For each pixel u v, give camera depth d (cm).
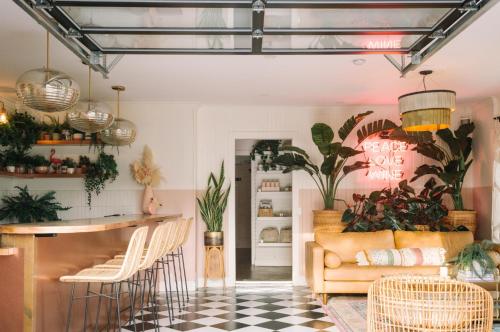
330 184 739
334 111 784
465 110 780
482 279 492
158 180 744
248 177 1228
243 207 1220
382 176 782
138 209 747
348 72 565
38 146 746
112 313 479
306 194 781
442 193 728
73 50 360
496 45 462
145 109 752
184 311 585
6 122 632
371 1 285
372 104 768
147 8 301
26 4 286
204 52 382
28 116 695
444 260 621
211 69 550
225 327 508
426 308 290
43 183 752
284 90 663
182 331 492
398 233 673
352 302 629
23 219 702
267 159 973
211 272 744
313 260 616
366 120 784
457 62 523
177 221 527
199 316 559
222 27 336
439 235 665
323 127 704
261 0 285
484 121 735
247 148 1003
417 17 316
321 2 287
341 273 609
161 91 668
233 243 773
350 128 711
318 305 615
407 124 529
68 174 713
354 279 608
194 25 333
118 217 568
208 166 778
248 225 1227
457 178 725
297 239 777
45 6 289
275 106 780
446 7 295
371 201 718
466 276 496
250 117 784
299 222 779
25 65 525
